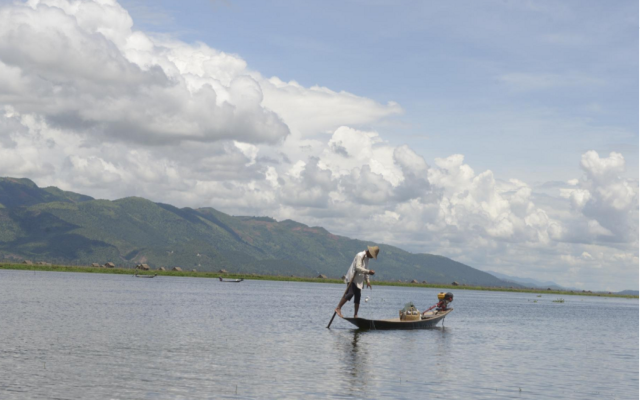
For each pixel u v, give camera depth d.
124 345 26.53
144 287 101.06
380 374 21.70
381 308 68.06
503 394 19.27
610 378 23.38
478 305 92.69
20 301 51.78
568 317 69.69
